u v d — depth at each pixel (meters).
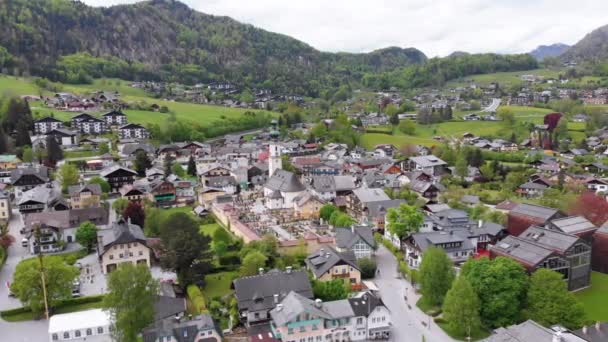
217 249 130.62
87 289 115.56
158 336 88.31
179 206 189.75
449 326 98.44
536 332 78.19
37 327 99.81
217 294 114.19
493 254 119.12
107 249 122.88
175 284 117.94
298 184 190.38
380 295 115.31
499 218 157.88
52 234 137.12
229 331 97.69
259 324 99.56
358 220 172.75
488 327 99.25
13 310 103.94
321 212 170.38
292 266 122.25
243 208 185.00
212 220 170.50
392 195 193.50
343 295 105.62
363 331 97.25
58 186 192.00
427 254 110.00
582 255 116.81
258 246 128.38
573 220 135.38
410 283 122.25
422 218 144.50
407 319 104.44
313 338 94.31
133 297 86.06
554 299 96.31
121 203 171.00
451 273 108.56
